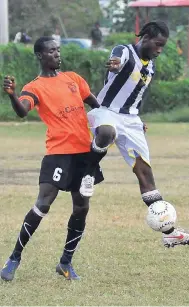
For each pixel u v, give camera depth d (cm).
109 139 1598
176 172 3200
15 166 3353
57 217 2253
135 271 1673
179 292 1522
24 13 11100
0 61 5462
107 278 1622
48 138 1603
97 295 1498
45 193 1589
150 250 1853
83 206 1622
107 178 3033
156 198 1677
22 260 1755
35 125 5219
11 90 1516
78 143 1595
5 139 4412
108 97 1678
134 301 1457
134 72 1652
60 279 1614
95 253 1822
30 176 3073
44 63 1616
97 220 2206
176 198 2586
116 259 1770
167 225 1619
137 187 2809
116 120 1662
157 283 1585
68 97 1606
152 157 3675
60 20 11269
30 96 1570
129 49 1653
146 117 5612
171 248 1867
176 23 11625
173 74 5869
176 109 5675
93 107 1692
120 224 2155
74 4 11894
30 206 2444
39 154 3762
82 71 5578
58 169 1584
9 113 5506
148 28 1652
